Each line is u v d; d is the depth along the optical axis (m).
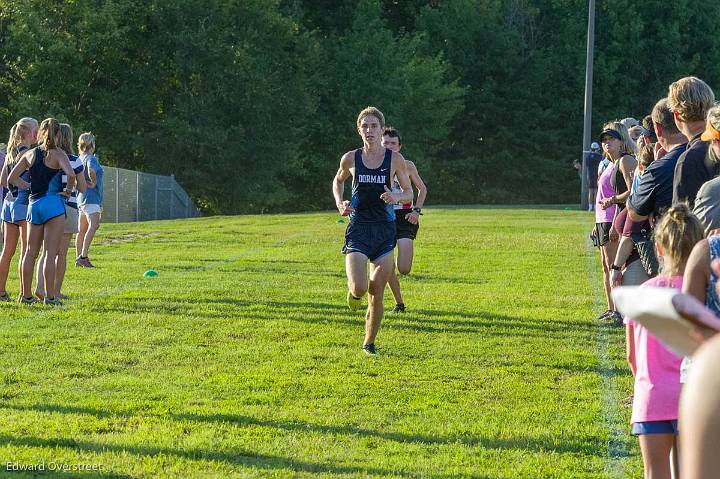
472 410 12.16
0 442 10.42
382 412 12.00
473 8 106.50
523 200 110.56
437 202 108.88
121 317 18.64
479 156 110.25
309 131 94.00
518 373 14.34
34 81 77.75
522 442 10.80
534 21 111.75
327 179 98.50
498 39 107.06
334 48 96.69
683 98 9.71
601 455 10.38
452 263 29.53
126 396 12.62
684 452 3.29
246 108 81.94
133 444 10.42
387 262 15.13
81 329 17.38
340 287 23.42
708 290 7.17
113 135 81.25
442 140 109.81
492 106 107.00
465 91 100.81
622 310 3.57
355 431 11.13
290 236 39.22
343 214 15.20
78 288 22.80
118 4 79.00
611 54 109.38
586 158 61.25
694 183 9.53
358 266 14.92
